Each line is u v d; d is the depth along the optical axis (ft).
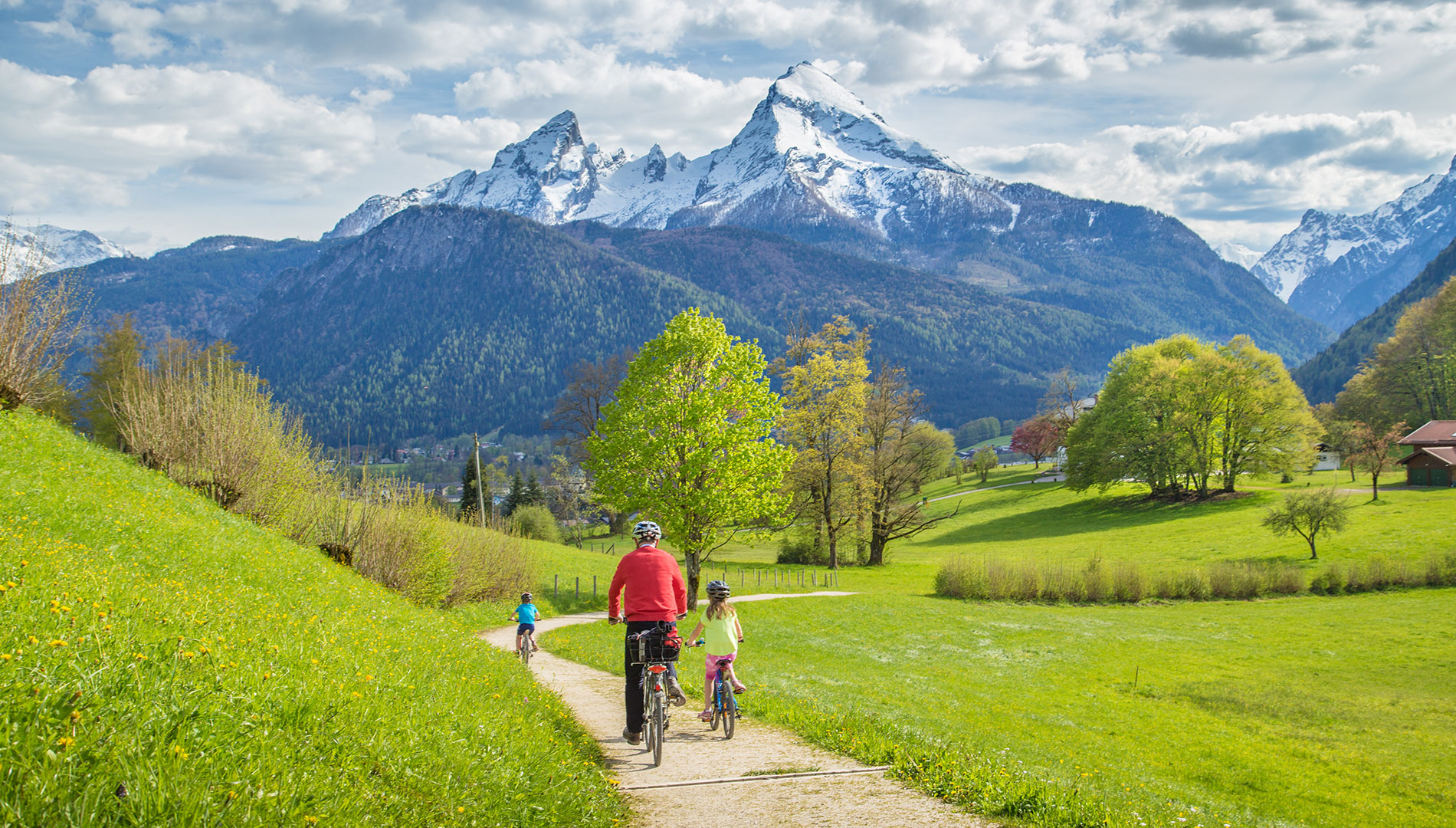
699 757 29.48
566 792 20.48
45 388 63.05
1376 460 247.70
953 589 167.32
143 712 14.29
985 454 454.81
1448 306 315.78
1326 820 53.88
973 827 21.40
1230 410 278.46
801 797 23.68
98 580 24.91
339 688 20.56
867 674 94.68
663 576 29.45
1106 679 99.66
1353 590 164.86
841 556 229.66
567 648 83.66
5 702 12.51
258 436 75.51
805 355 197.26
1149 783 50.03
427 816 15.97
